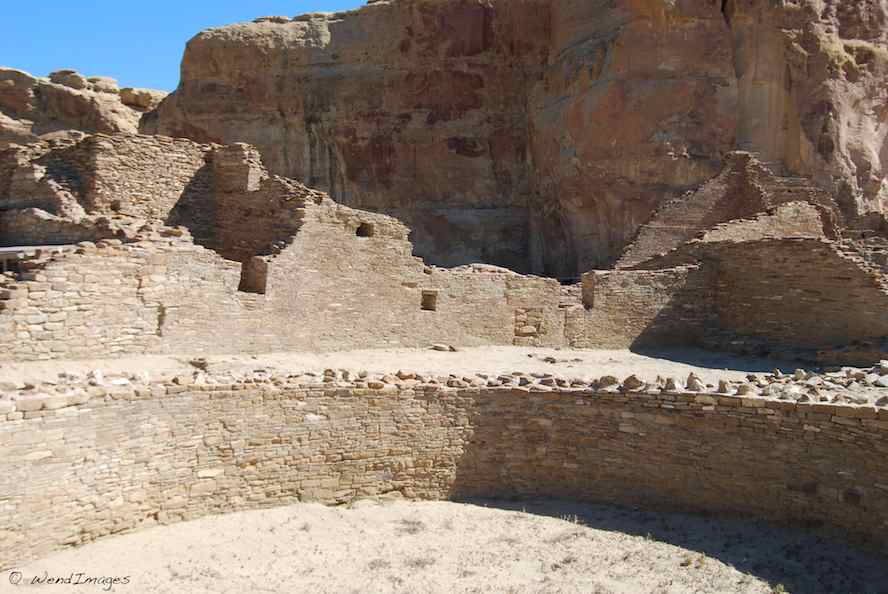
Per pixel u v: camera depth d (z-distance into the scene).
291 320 19.89
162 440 12.71
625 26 32.91
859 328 21.66
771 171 30.34
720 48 32.72
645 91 32.34
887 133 33.81
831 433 12.73
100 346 15.95
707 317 25.62
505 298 24.06
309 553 12.18
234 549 12.13
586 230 34.41
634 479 14.63
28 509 10.98
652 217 28.44
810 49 32.50
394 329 22.16
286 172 40.97
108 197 21.28
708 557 12.26
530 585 11.31
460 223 39.44
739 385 14.16
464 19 39.53
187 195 22.66
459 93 39.84
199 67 41.12
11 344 14.48
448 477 15.18
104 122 49.44
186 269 17.59
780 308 23.69
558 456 15.20
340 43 40.84
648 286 25.17
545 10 38.88
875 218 30.31
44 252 15.98
